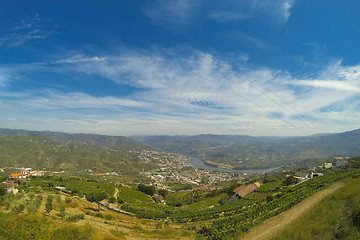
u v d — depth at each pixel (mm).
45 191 59125
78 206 44812
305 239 18672
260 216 39531
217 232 32125
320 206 25766
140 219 47219
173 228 39406
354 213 19172
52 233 21969
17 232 20172
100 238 23578
